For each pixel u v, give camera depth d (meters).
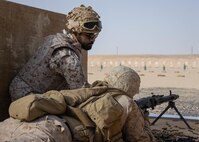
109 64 71.81
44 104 2.76
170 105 5.98
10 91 4.34
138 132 3.18
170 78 42.56
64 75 4.05
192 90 27.70
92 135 2.84
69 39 4.17
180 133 5.38
